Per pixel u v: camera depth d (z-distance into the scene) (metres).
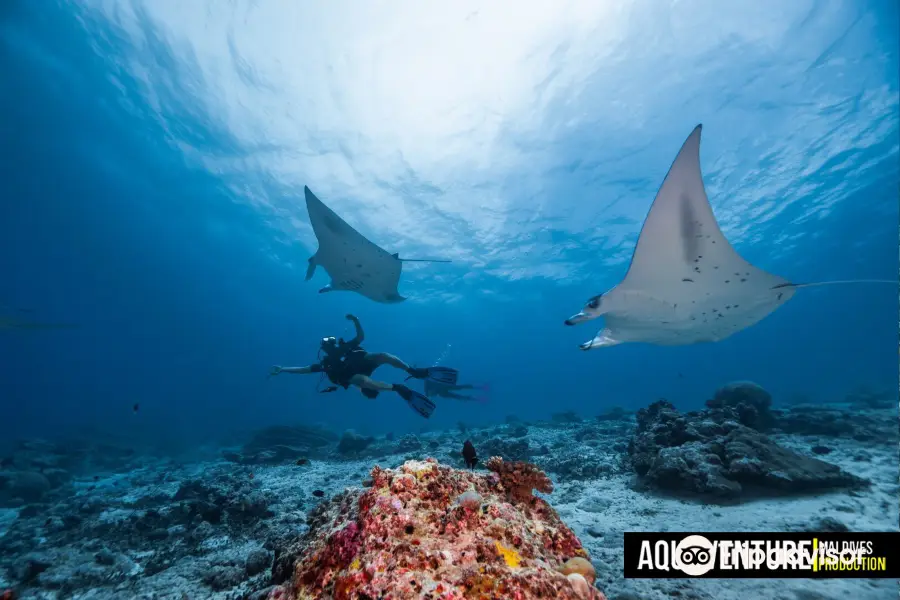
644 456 5.41
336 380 5.63
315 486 6.92
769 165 18.52
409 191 20.00
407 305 39.34
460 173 18.77
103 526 5.17
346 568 1.75
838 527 3.26
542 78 14.16
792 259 30.64
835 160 18.69
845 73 14.30
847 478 4.18
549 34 12.84
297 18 12.80
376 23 12.81
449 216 22.06
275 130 17.03
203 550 4.14
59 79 16.58
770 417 7.50
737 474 4.36
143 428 24.02
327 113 16.03
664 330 5.07
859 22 12.69
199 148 19.19
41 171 21.70
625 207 21.22
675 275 4.43
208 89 15.62
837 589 2.54
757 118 15.91
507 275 30.61
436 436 13.23
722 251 4.11
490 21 12.62
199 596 3.15
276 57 14.03
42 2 13.52
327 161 18.38
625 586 2.73
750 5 12.07
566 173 18.69
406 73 14.34
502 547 1.75
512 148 17.25
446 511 1.92
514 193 20.16
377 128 16.56
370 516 1.87
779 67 13.93
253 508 5.00
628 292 4.67
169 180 22.52
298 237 25.91
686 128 16.12
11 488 7.90
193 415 37.25
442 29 12.91
